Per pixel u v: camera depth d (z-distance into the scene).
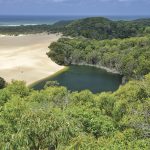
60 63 159.62
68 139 18.56
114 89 116.25
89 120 34.62
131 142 26.02
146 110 39.34
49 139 18.11
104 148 22.72
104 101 57.25
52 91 63.72
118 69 141.88
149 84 56.28
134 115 38.16
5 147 18.23
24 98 58.03
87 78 132.50
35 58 160.12
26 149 17.80
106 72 146.00
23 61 151.75
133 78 122.62
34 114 18.75
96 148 21.42
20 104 36.25
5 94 59.66
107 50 168.12
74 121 21.25
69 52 167.50
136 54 140.50
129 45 176.12
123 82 125.25
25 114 18.89
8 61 151.00
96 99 58.41
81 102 53.66
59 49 167.38
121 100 53.09
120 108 50.41
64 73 141.62
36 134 18.09
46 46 193.50
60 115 20.06
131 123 35.75
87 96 58.81
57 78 130.75
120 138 27.62
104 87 118.50
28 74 131.38
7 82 113.81
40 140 18.14
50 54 162.62
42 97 58.00
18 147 18.03
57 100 56.19
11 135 19.22
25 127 18.30
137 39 178.38
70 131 18.86
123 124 37.19
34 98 57.62
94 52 163.00
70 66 160.38
